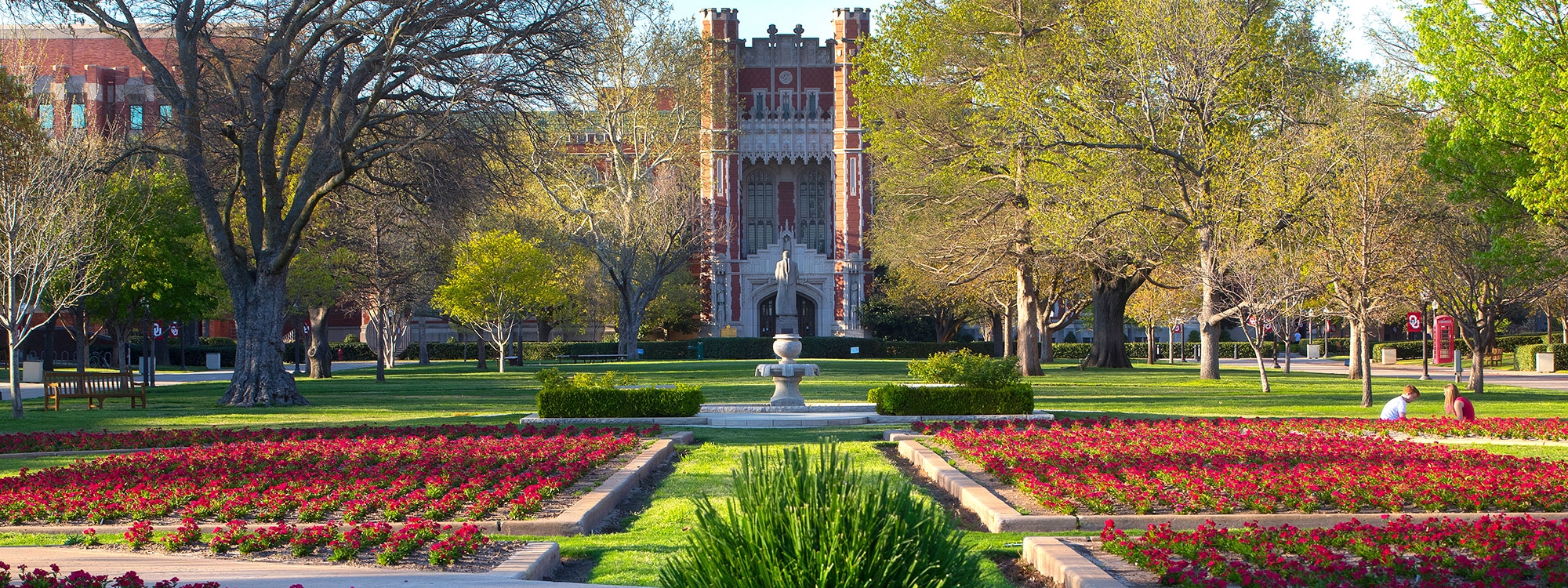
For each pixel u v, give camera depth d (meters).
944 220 39.78
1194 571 6.48
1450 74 23.00
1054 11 36.91
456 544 7.59
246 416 21.73
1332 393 28.91
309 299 39.78
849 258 75.56
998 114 35.75
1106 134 31.84
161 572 6.99
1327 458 12.48
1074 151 32.03
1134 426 17.08
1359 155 25.52
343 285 40.44
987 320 67.62
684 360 62.62
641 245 56.12
